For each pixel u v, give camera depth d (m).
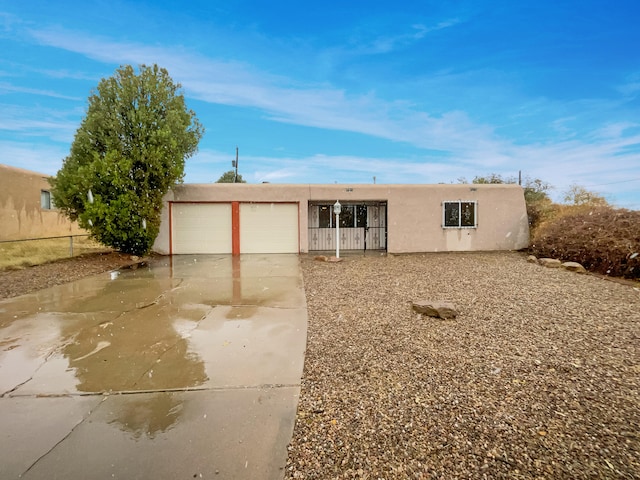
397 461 1.92
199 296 5.91
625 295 5.75
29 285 6.80
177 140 11.49
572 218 9.90
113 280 7.42
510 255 11.69
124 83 10.34
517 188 13.16
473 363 3.16
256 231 12.76
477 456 1.94
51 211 14.87
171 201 12.42
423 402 2.51
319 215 13.85
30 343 3.77
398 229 12.84
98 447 2.07
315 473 1.84
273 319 4.59
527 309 4.91
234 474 1.84
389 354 3.39
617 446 1.99
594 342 3.63
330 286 6.67
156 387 2.80
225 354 3.45
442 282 6.95
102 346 3.68
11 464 1.93
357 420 2.31
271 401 2.57
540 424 2.22
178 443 2.10
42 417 2.39
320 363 3.22
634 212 8.26
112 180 9.63
